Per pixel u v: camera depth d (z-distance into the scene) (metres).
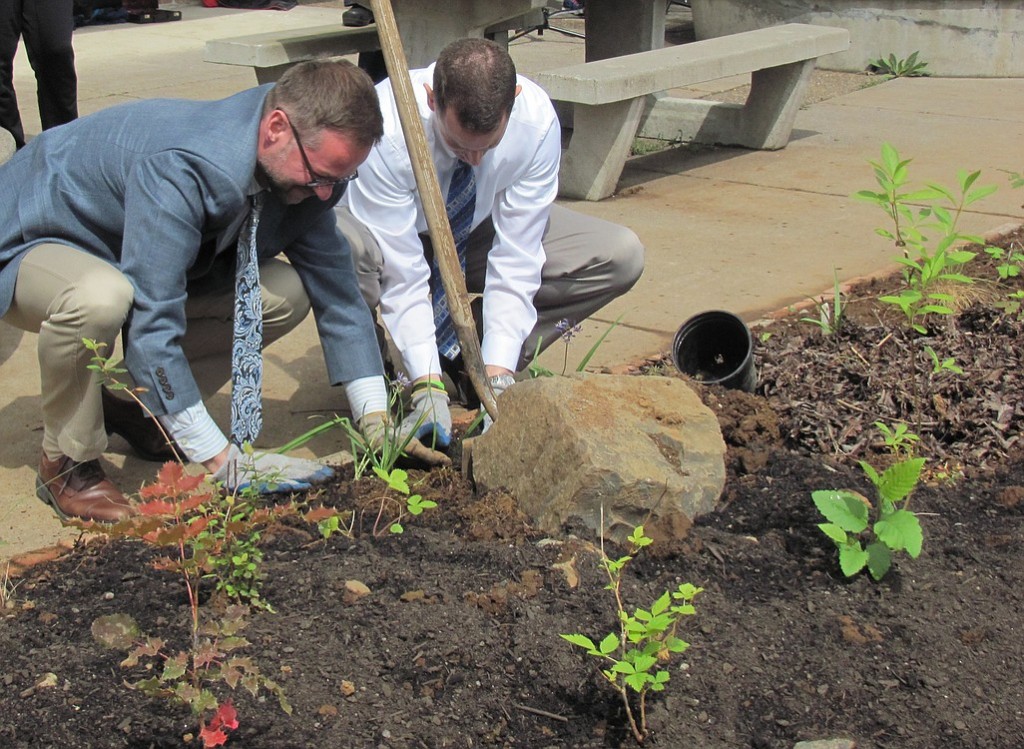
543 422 2.91
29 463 3.38
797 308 4.52
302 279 3.23
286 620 2.54
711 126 7.56
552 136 3.40
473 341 3.12
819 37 7.27
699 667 2.44
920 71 9.97
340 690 2.35
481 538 2.85
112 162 2.84
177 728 2.24
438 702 2.34
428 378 3.36
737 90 9.03
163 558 2.61
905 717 2.33
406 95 2.99
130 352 2.82
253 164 2.74
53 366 2.83
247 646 2.44
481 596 2.61
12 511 3.11
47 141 2.96
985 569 2.79
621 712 2.33
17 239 2.93
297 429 3.64
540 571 2.69
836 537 2.66
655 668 2.44
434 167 3.04
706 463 2.97
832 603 2.66
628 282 3.84
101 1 12.31
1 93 6.34
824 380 3.74
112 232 2.92
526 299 3.50
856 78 9.88
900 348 3.93
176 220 2.74
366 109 2.70
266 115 2.74
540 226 3.48
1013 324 4.10
